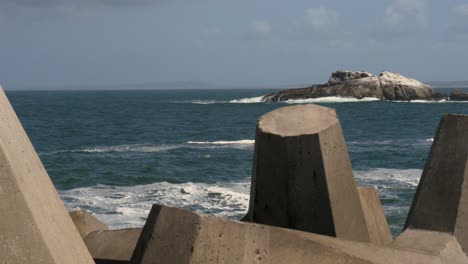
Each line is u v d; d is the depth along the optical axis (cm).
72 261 306
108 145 3631
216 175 2256
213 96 18412
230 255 359
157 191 1850
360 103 9119
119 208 1534
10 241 283
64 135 4356
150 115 6988
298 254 432
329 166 505
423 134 4319
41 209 302
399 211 1432
